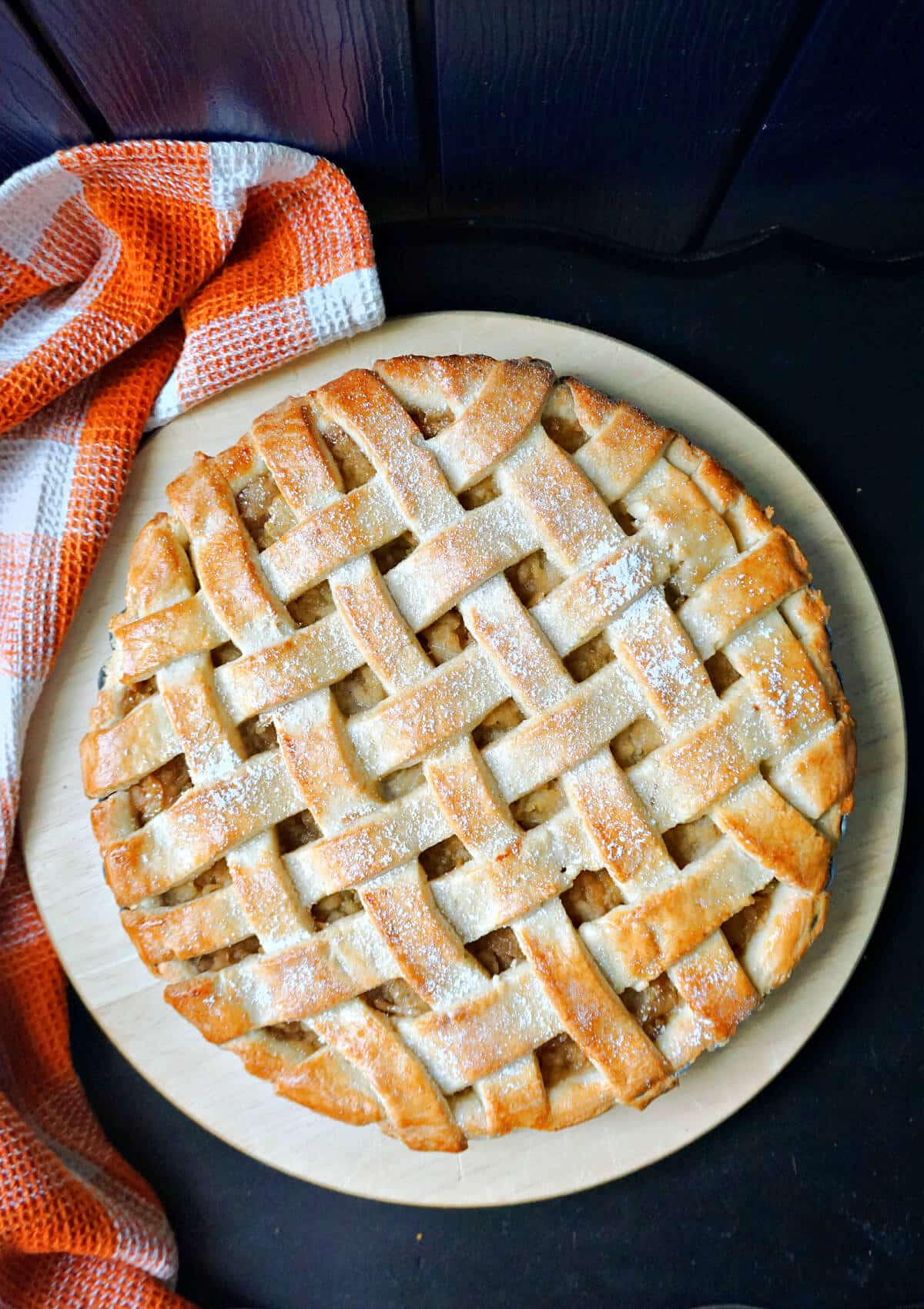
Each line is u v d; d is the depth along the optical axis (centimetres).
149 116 46
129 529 48
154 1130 51
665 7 43
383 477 42
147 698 43
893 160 49
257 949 43
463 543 41
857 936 47
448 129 48
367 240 46
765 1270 51
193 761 41
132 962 47
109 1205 47
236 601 42
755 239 52
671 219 52
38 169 44
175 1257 48
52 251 47
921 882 52
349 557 41
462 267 52
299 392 48
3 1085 47
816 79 46
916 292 52
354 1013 41
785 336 52
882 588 52
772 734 42
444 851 42
